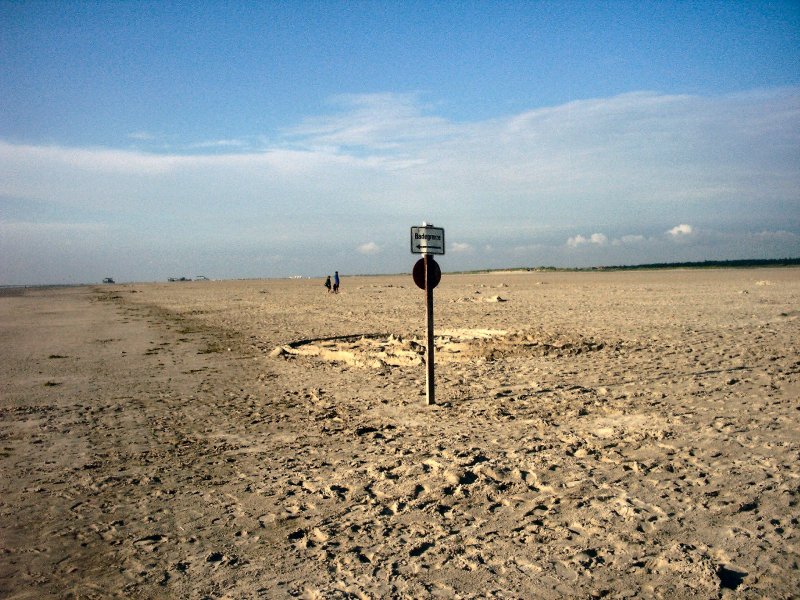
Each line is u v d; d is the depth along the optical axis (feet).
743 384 33.12
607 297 116.16
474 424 28.43
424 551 15.81
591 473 20.88
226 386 42.27
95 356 59.72
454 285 217.56
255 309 120.06
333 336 67.21
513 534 16.51
